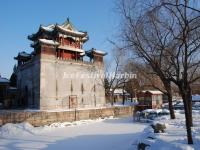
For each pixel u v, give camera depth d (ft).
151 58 52.21
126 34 53.93
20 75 201.26
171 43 50.57
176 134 52.44
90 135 89.45
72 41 196.65
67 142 76.18
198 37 45.88
